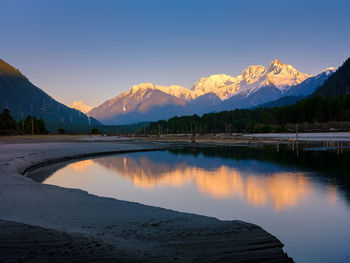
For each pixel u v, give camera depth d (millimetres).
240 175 33938
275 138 121875
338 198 22469
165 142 113750
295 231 15570
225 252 10008
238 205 20969
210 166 42469
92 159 53156
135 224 13055
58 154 54562
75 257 8258
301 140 105188
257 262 9562
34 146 76938
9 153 51875
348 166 39969
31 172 36406
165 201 22375
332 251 12984
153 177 33625
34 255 8188
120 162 48500
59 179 32156
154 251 9461
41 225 11867
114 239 10344
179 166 43031
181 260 8969
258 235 11836
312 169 37656
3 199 17391
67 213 14703
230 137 144625
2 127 160875
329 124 151125
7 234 9633
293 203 21250
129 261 8391
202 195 24234
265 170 37500
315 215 18328
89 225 12547
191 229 12430
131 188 27453
